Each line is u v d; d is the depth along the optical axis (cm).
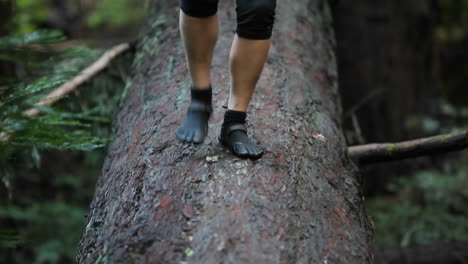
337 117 378
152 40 440
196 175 261
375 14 723
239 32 255
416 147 349
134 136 322
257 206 242
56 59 335
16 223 586
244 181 255
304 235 238
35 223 604
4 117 261
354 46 726
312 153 302
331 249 238
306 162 289
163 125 314
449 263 496
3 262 566
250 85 269
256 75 266
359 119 730
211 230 228
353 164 338
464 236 558
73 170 722
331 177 293
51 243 576
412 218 595
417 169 730
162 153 287
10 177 328
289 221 240
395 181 719
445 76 1095
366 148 359
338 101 411
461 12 1090
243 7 251
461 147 341
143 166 282
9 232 254
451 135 343
